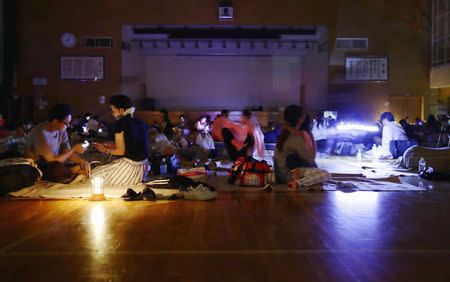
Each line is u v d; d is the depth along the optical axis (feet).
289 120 19.22
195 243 10.27
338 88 60.39
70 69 59.62
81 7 59.41
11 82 58.59
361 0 60.08
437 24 59.00
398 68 60.49
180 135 36.99
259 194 17.28
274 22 59.62
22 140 24.54
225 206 14.89
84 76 59.67
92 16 59.52
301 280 7.89
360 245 10.12
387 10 60.18
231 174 19.66
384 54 60.44
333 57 60.23
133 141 18.65
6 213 13.60
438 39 58.80
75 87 59.77
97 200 15.76
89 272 8.29
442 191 17.93
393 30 60.34
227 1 59.16
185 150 30.14
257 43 70.03
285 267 8.59
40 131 18.37
